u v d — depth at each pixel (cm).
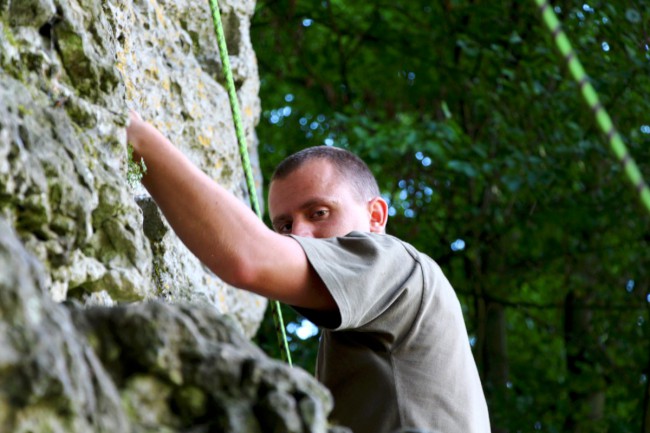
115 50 433
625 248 1388
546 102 1289
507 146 1303
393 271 355
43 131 285
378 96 1470
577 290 1396
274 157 1480
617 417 1359
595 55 1252
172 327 232
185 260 486
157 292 446
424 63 1446
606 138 259
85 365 210
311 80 1480
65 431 200
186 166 341
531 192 1324
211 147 550
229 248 335
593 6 1229
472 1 1427
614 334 1402
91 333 228
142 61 484
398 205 1428
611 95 1244
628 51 1226
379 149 1266
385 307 350
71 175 288
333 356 365
